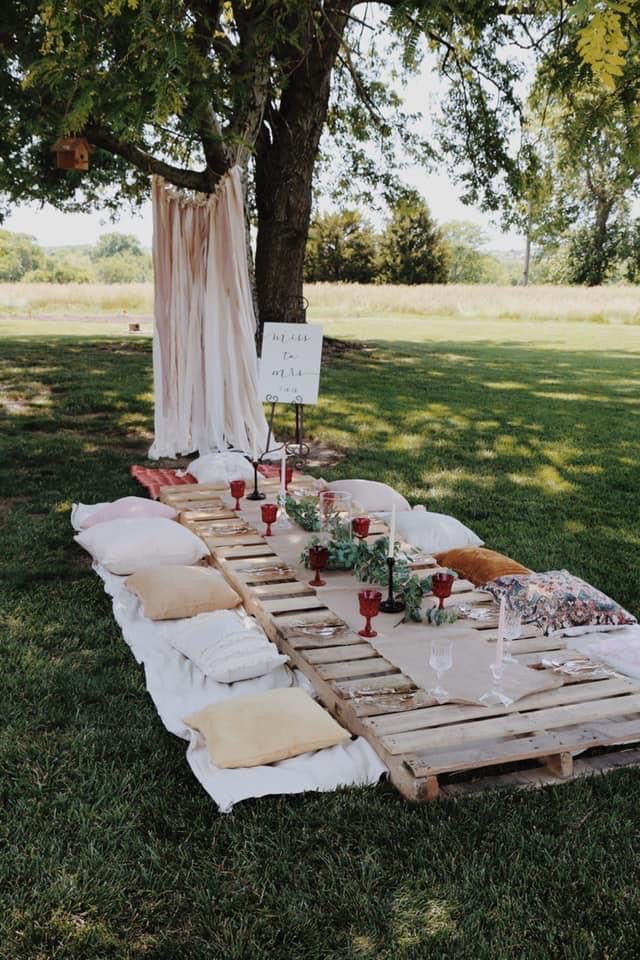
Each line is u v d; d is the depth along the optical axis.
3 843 2.47
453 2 3.57
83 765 2.85
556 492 6.79
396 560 3.99
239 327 7.29
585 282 36.19
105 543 4.49
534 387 12.16
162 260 7.19
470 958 2.09
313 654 3.29
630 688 3.13
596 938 2.17
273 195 10.23
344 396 10.88
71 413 9.20
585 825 2.60
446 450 8.16
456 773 2.86
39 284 27.94
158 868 2.38
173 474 6.62
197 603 3.86
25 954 2.08
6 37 6.16
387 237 42.50
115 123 4.55
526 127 11.06
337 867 2.39
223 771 2.71
